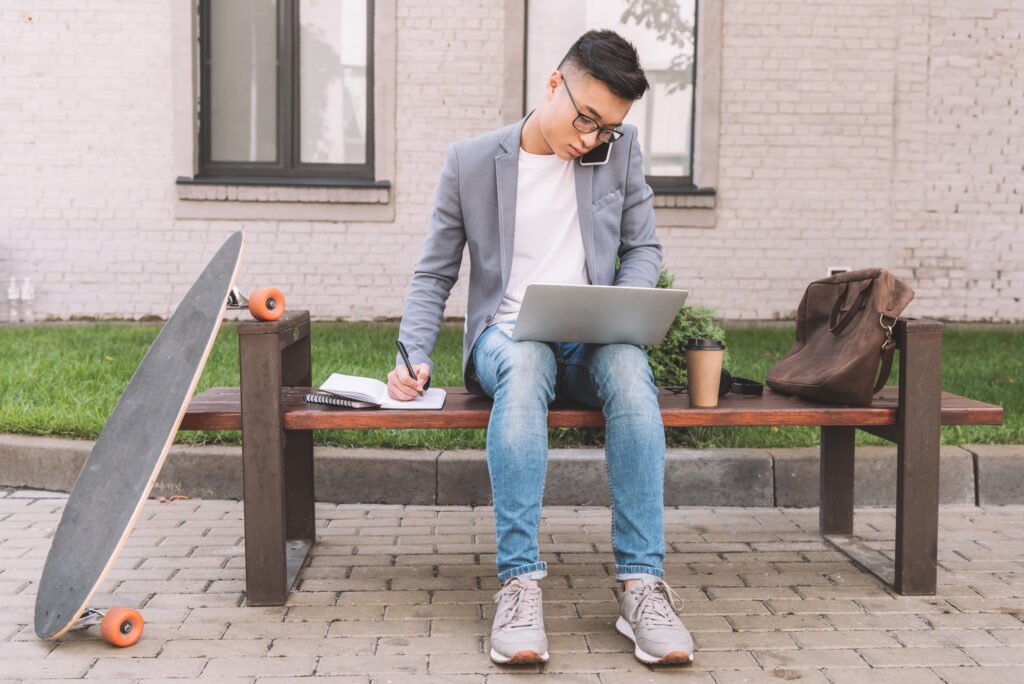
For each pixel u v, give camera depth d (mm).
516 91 7656
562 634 2408
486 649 2307
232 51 7816
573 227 2682
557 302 2320
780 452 3695
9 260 7555
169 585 2717
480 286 2715
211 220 7613
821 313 2920
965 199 8008
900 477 2660
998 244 8070
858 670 2197
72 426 3832
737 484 3646
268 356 2492
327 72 7871
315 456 3615
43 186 7516
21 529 3227
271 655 2254
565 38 7809
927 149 7934
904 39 7793
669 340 3506
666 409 2582
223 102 7859
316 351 5602
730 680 2145
